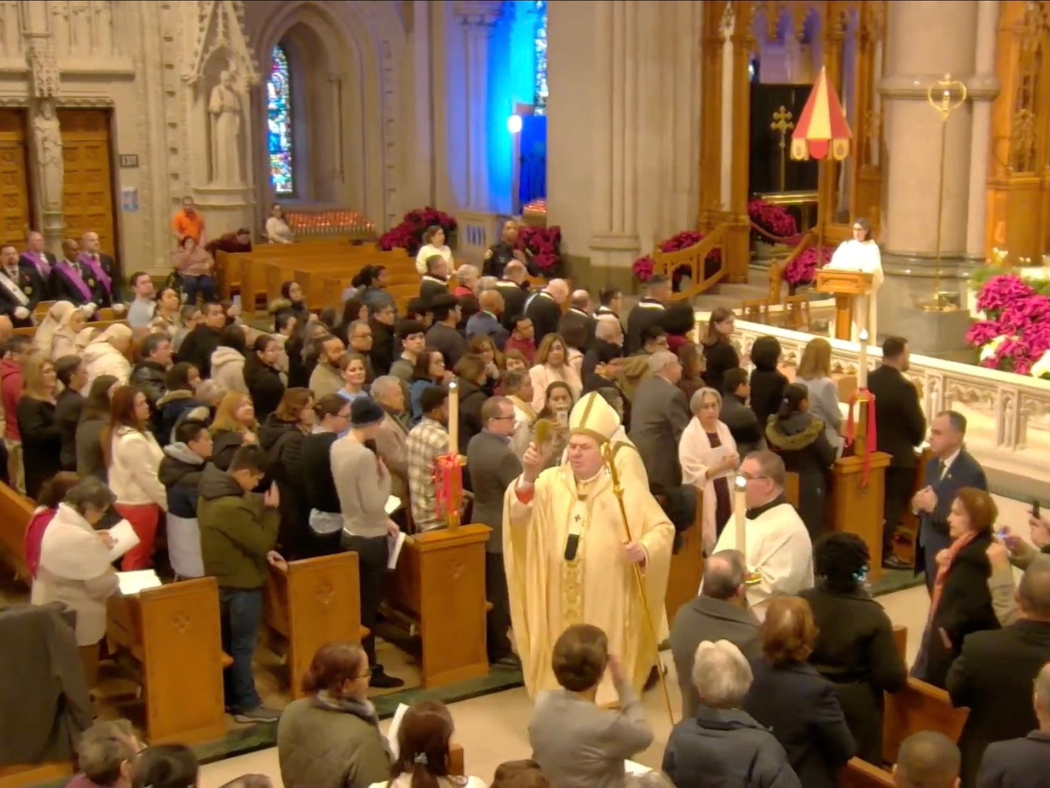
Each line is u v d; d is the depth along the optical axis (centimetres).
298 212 2561
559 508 715
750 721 473
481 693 792
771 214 1942
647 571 710
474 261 2423
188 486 769
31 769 686
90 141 2242
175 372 981
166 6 2244
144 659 712
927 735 439
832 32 1766
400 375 1049
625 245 1961
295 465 815
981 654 521
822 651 539
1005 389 1111
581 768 493
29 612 677
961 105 1499
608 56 1933
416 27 2523
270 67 2511
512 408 805
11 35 2117
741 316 1586
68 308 1307
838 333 1431
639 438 885
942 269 1522
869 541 957
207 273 1925
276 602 766
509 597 744
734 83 1869
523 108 2469
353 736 520
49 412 1001
